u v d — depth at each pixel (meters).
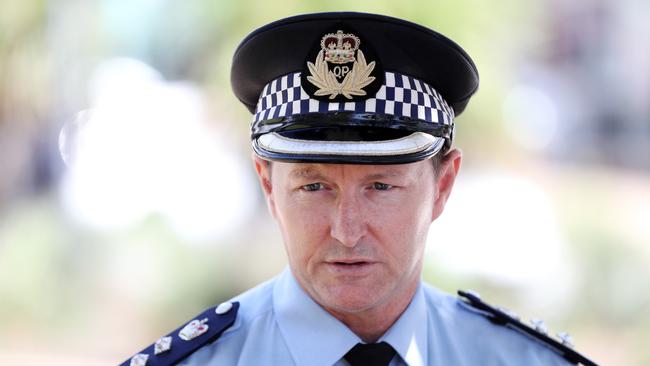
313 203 4.31
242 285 15.38
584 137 35.97
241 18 13.55
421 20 12.21
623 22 37.16
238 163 16.03
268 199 4.85
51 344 15.48
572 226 17.92
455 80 4.78
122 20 16.11
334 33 4.36
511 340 5.36
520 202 17.58
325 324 4.72
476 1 12.73
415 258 4.54
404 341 4.78
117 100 16.36
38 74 15.94
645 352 14.92
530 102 34.03
